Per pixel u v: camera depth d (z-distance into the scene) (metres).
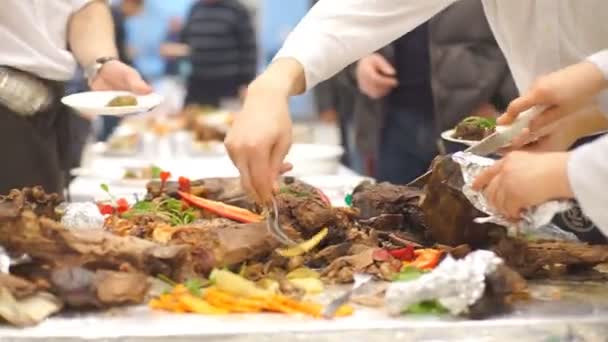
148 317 1.41
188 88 6.37
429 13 1.85
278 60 1.73
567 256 1.60
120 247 1.51
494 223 1.61
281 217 1.70
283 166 1.65
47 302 1.42
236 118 1.60
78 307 1.43
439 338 1.35
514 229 1.60
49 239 1.50
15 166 2.28
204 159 3.42
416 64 3.29
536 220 1.46
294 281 1.53
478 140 1.92
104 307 1.44
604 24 1.82
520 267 1.60
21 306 1.39
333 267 1.58
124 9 6.82
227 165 3.04
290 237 1.65
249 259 1.58
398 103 3.37
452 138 1.96
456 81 3.00
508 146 1.69
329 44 1.75
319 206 1.71
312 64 1.72
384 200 1.84
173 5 7.22
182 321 1.39
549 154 1.44
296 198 1.75
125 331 1.34
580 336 1.36
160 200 1.88
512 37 1.92
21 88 2.25
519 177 1.43
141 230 1.66
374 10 1.80
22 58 2.25
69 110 2.49
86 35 2.41
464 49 2.99
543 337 1.36
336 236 1.70
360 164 3.90
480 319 1.38
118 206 1.90
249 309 1.43
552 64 1.88
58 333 1.33
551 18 1.84
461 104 3.01
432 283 1.39
